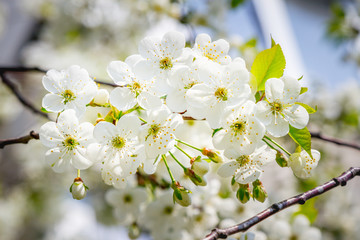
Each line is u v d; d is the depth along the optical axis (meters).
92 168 0.91
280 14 1.54
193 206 0.56
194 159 0.45
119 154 0.44
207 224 0.56
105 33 1.05
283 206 0.44
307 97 0.95
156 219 0.56
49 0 1.19
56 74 0.45
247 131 0.44
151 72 0.45
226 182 0.60
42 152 1.19
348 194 0.89
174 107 0.44
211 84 0.44
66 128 0.44
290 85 0.44
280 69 0.45
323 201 0.87
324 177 0.88
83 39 1.08
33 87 1.14
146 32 1.01
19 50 1.51
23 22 1.52
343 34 1.08
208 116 0.44
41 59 1.16
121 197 0.56
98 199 0.90
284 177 0.82
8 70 0.56
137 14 0.99
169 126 0.44
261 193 0.45
